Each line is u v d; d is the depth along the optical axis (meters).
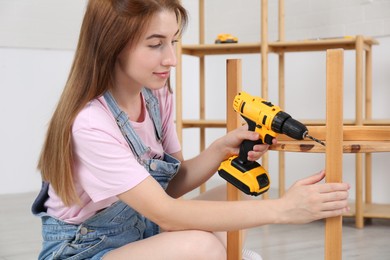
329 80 1.01
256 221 1.05
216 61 3.96
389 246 2.19
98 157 1.09
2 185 3.48
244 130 1.20
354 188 3.06
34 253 2.15
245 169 1.15
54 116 1.12
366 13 2.93
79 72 1.11
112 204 1.19
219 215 1.07
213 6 3.89
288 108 3.36
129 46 1.07
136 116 1.25
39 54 3.53
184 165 1.37
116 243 1.22
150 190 1.07
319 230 2.47
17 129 3.50
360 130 1.12
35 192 3.52
